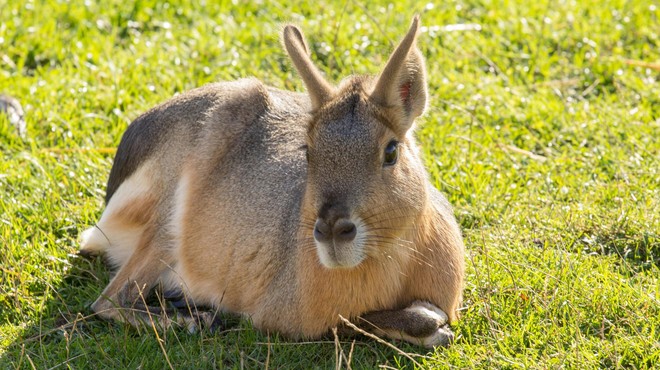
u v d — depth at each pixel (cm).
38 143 1858
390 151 1195
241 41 2227
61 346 1315
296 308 1294
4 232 1561
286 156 1407
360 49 2180
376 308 1291
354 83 1245
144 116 1552
